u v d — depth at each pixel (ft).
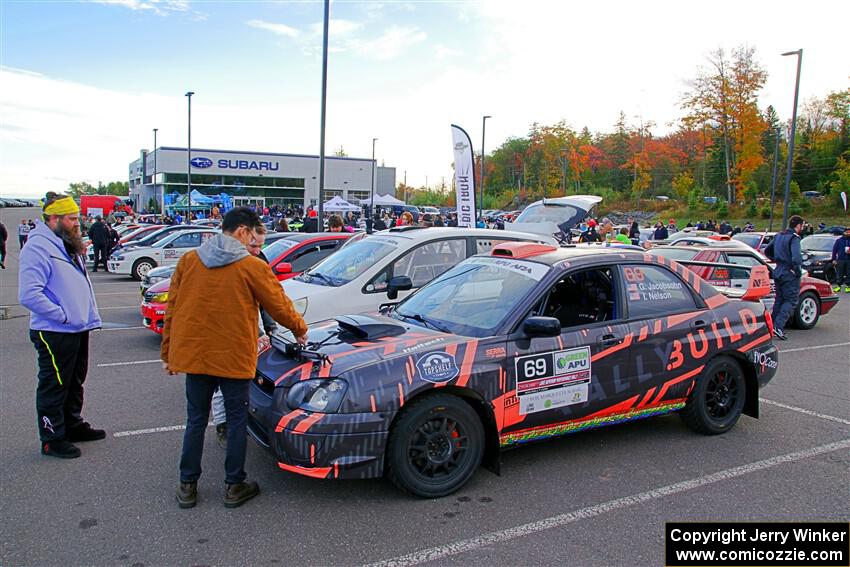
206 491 13.07
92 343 29.22
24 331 31.81
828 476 14.24
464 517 12.05
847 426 17.84
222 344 11.87
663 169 249.14
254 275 12.06
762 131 193.36
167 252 59.36
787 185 85.51
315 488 13.26
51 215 14.64
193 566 10.21
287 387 12.43
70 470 14.16
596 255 15.76
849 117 215.10
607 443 16.20
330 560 10.46
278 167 205.98
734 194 205.77
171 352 12.13
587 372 14.32
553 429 14.19
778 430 17.40
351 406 11.85
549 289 14.48
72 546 10.78
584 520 12.00
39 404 14.71
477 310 14.60
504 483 13.64
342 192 218.79
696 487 13.57
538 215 54.39
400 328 14.25
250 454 15.16
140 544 10.89
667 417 18.45
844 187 177.06
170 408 19.03
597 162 273.33
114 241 70.85
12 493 12.91
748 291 17.88
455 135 45.65
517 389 13.41
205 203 145.07
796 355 28.04
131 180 265.34
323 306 20.38
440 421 12.85
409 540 11.14
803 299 34.99
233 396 12.26
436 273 22.50
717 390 16.93
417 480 12.56
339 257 23.97
